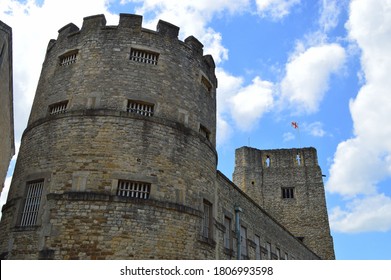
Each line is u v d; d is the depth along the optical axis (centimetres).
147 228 1350
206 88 1883
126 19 1719
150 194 1412
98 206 1334
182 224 1438
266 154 4919
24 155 1570
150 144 1492
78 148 1441
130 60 1636
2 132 2142
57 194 1359
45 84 1731
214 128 1866
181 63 1748
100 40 1673
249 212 2408
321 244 4244
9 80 1950
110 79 1580
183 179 1523
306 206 4462
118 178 1395
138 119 1513
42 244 1287
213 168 1753
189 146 1606
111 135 1462
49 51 1870
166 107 1606
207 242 1530
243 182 4703
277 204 4547
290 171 4706
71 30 1794
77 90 1584
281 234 3012
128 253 1291
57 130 1507
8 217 1461
